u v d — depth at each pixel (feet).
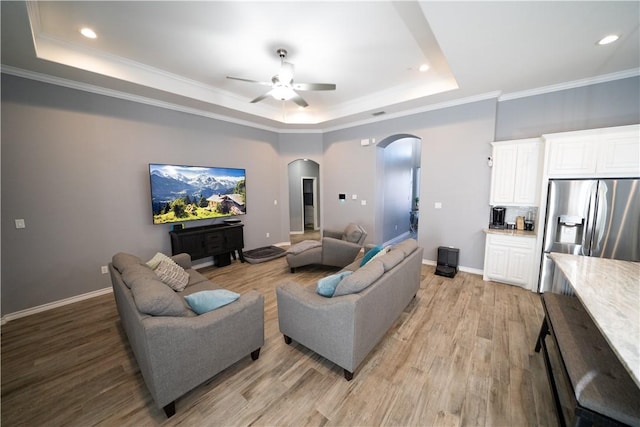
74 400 5.60
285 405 5.40
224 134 15.40
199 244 13.35
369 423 4.95
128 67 10.18
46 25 7.77
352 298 5.75
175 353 5.03
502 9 5.97
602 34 7.04
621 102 9.78
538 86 10.98
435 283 11.75
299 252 13.42
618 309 4.14
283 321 7.25
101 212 11.07
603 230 9.03
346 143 17.70
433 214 14.06
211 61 10.18
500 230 11.87
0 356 7.07
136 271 6.43
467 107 12.53
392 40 8.70
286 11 7.18
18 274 9.31
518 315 8.86
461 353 6.95
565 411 5.13
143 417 5.16
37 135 9.48
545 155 10.02
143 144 12.13
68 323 8.83
